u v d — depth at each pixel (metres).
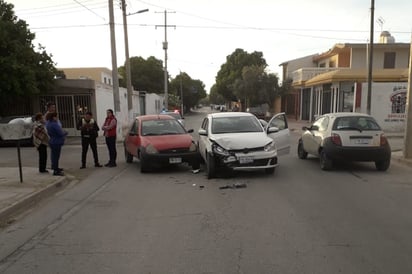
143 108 45.59
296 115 43.22
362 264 4.78
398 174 10.88
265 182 9.89
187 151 11.77
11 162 14.80
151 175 11.50
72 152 18.11
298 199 8.09
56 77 27.27
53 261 5.10
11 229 6.57
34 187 9.43
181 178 10.85
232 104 80.50
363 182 9.80
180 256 5.13
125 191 9.36
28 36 24.28
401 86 23.73
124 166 13.44
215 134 11.03
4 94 22.91
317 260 4.91
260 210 7.27
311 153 12.86
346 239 5.66
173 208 7.58
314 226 6.27
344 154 11.03
